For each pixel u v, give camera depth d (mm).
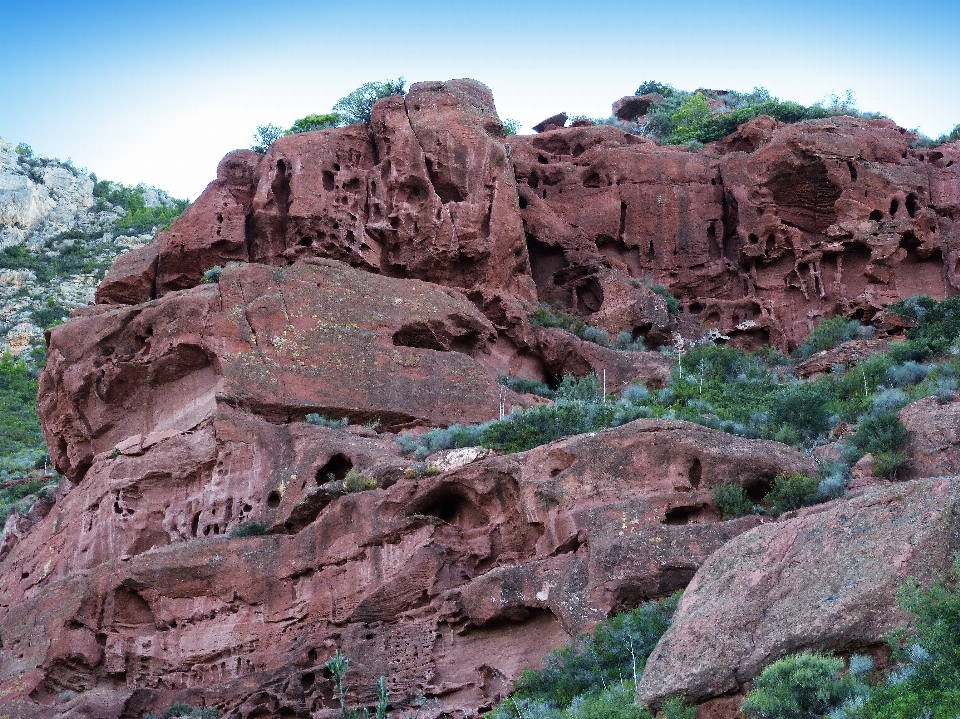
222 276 41750
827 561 22062
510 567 29078
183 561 33844
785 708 19641
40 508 47000
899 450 32125
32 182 123000
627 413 35250
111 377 41406
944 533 21016
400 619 30422
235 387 38750
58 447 43125
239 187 48562
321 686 30141
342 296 42031
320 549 32594
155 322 41344
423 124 49094
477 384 40719
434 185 48438
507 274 48469
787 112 70750
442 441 36094
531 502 30297
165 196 137500
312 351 40156
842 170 52031
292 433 37344
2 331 97688
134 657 33469
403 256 46875
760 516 28609
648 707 21953
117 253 114938
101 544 37500
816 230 52562
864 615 20531
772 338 49469
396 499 32062
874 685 19812
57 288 106625
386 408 39219
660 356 47531
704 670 21609
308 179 47312
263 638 32188
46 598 35156
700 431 30969
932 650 19078
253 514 35844
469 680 28500
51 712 32156
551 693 26109
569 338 46625
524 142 57906
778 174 52938
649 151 55875
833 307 50031
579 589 27766
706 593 23656
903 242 50500
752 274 52094
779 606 21969
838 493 29250
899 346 43250
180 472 37750
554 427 34531
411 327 41969
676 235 54188
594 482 30203
